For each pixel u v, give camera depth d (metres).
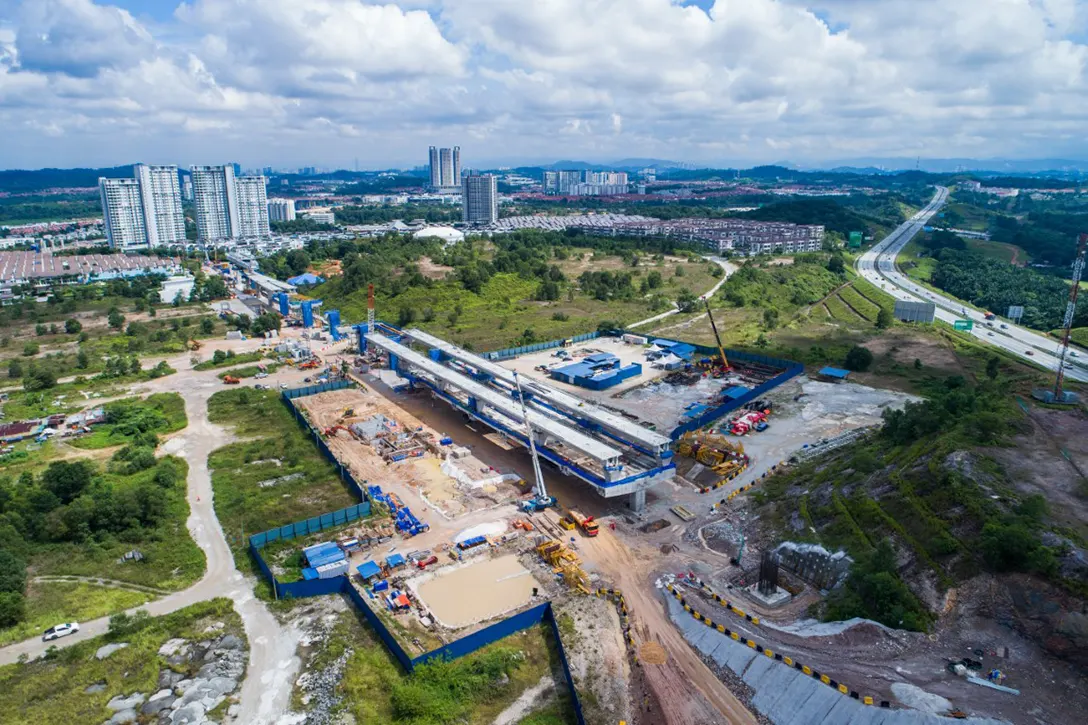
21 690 63.78
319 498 102.25
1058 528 68.31
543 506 97.50
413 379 151.12
